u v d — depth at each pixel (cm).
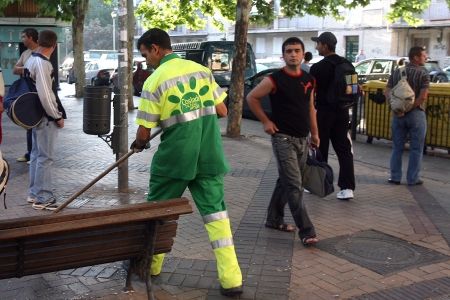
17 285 427
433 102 1027
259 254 500
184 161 401
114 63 3547
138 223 348
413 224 598
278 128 513
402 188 762
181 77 400
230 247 414
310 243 519
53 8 1786
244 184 768
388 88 779
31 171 639
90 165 874
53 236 318
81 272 452
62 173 816
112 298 408
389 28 3650
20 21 2233
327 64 654
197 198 416
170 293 418
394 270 472
